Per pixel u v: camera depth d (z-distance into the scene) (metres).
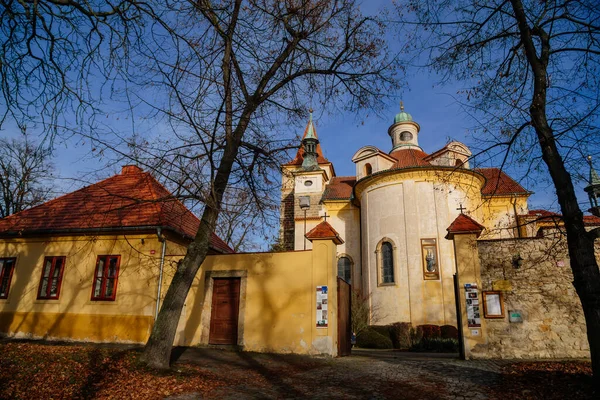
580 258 7.18
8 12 6.22
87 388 7.38
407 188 23.75
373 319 22.67
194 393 7.63
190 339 13.38
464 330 11.74
